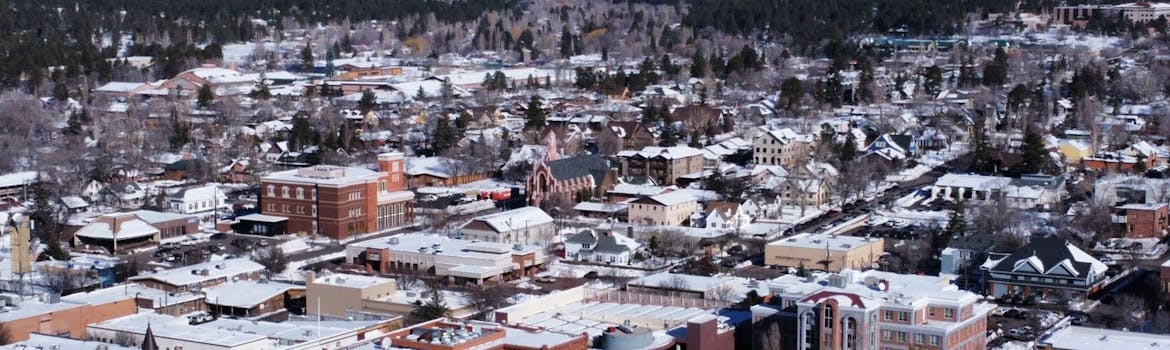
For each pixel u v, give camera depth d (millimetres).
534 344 196500
